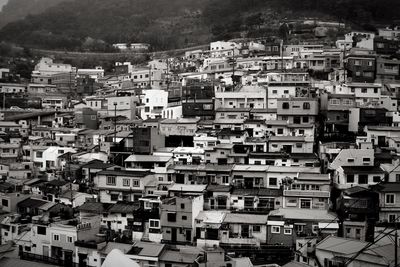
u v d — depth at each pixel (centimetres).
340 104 10831
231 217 6969
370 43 16062
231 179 8225
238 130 10125
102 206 7562
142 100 13438
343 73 13312
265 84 13062
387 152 8788
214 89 12712
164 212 7019
